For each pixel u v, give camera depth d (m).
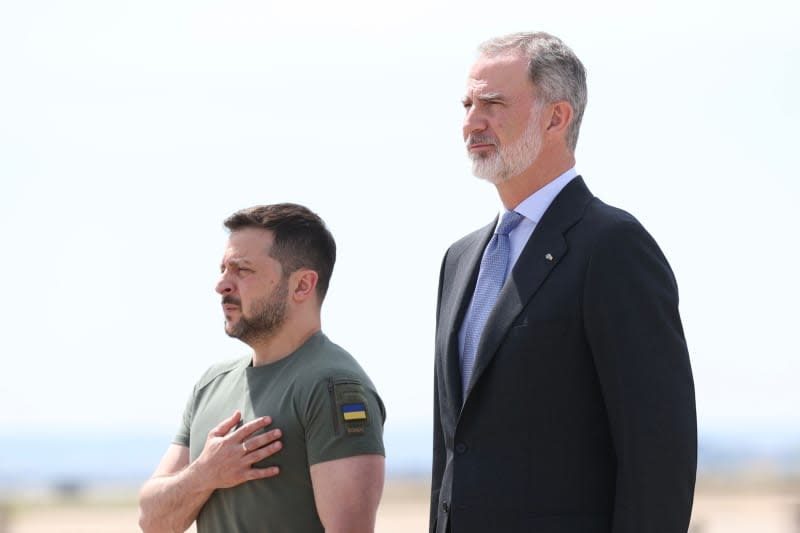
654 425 10.64
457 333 11.97
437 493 12.06
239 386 12.66
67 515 106.44
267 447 11.88
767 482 137.50
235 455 11.88
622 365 10.82
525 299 11.31
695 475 10.84
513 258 11.91
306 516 11.89
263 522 11.87
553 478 11.07
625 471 10.69
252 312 12.41
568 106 11.90
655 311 10.98
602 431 11.12
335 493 11.66
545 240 11.53
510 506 11.09
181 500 12.14
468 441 11.40
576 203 11.70
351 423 11.84
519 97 11.77
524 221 11.92
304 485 11.91
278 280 12.45
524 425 11.16
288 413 11.98
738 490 119.88
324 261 12.77
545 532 10.98
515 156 11.75
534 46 11.90
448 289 12.50
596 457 11.09
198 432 12.68
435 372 12.33
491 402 11.28
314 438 11.83
